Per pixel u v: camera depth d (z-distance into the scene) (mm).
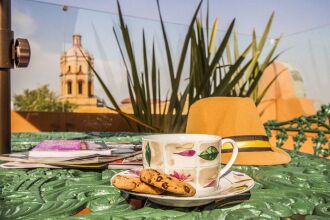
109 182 640
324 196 564
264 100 4234
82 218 449
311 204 521
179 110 2062
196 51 2207
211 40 2656
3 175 677
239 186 553
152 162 542
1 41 748
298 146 1351
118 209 498
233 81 2127
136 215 466
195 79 2189
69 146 806
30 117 2664
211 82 2328
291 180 674
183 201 486
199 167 524
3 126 788
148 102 2273
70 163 722
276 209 494
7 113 790
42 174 688
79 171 729
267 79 4262
